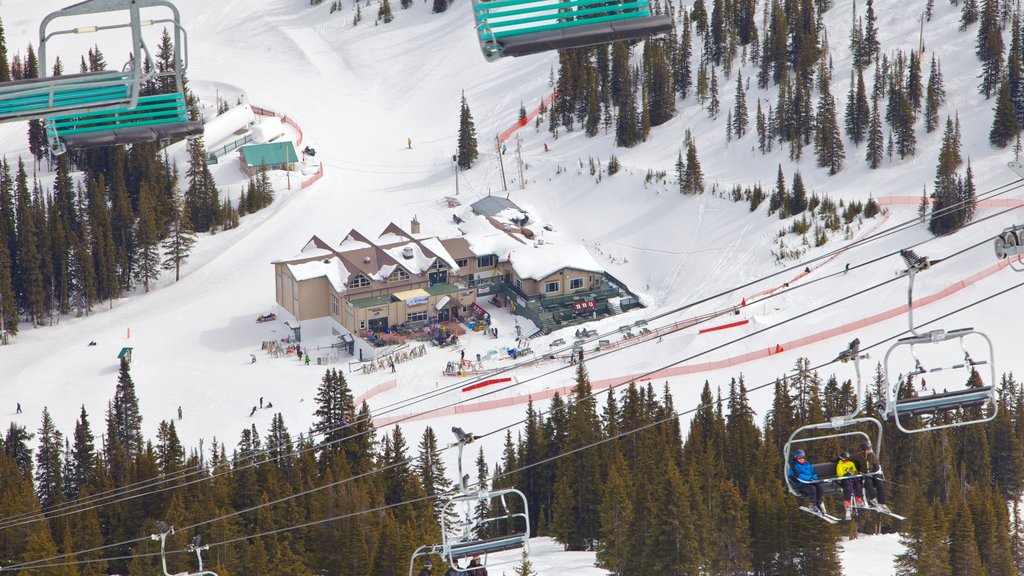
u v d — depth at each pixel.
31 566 191.00
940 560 176.75
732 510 188.75
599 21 54.59
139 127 62.03
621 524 189.75
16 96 58.94
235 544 197.50
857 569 193.88
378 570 187.12
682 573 187.12
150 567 195.00
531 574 170.62
